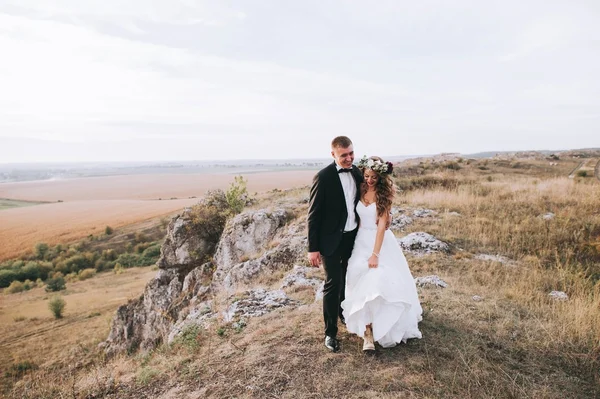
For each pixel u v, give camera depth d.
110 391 4.51
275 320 5.46
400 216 12.04
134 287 53.03
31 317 38.16
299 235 12.06
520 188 17.69
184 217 17.77
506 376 3.80
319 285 7.29
